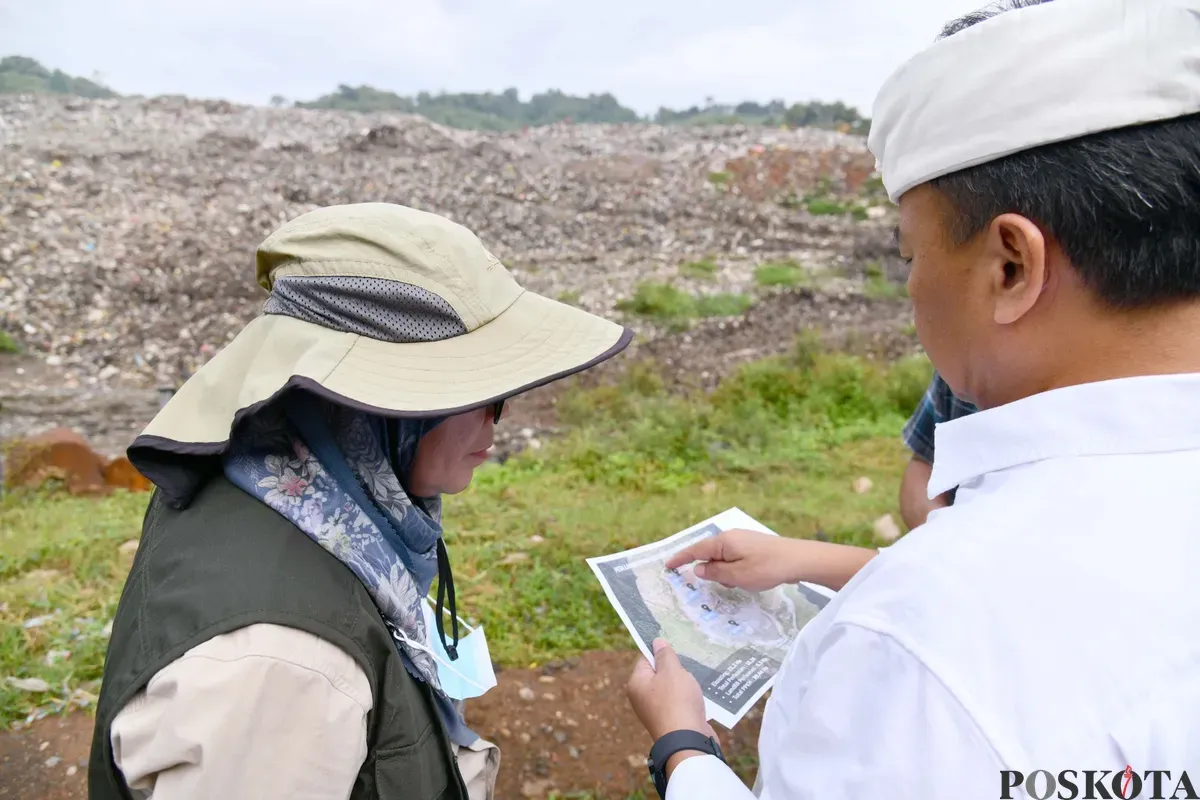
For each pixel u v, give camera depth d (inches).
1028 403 32.8
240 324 369.7
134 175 488.4
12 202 430.9
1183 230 30.2
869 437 274.5
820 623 36.9
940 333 37.7
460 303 45.1
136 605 42.3
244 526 43.4
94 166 491.5
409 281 44.1
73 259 392.5
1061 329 33.1
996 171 32.8
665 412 275.3
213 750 36.4
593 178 586.9
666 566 73.5
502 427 284.4
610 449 249.8
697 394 315.0
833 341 369.4
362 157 568.7
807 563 68.7
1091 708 26.3
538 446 261.6
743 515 80.7
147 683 38.4
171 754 36.5
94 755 42.1
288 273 45.1
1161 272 30.6
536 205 541.6
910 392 304.8
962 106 33.3
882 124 38.4
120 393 308.8
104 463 225.5
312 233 44.9
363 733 41.3
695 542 72.9
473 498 195.2
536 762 105.7
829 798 29.3
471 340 45.4
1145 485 29.3
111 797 41.4
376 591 45.1
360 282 43.4
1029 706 26.5
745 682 61.9
